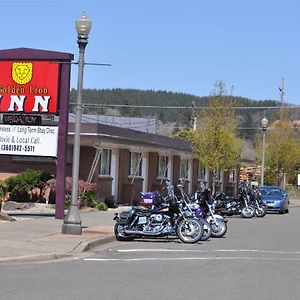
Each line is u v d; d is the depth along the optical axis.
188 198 18.98
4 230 17.72
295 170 64.31
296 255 15.91
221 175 53.25
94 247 16.19
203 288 10.48
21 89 21.67
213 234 20.06
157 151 37.62
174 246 17.00
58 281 10.85
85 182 28.67
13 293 9.67
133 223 17.77
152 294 9.82
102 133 29.22
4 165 30.61
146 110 114.19
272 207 37.59
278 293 10.21
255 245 18.09
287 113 61.50
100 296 9.56
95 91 108.94
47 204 27.67
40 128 21.61
